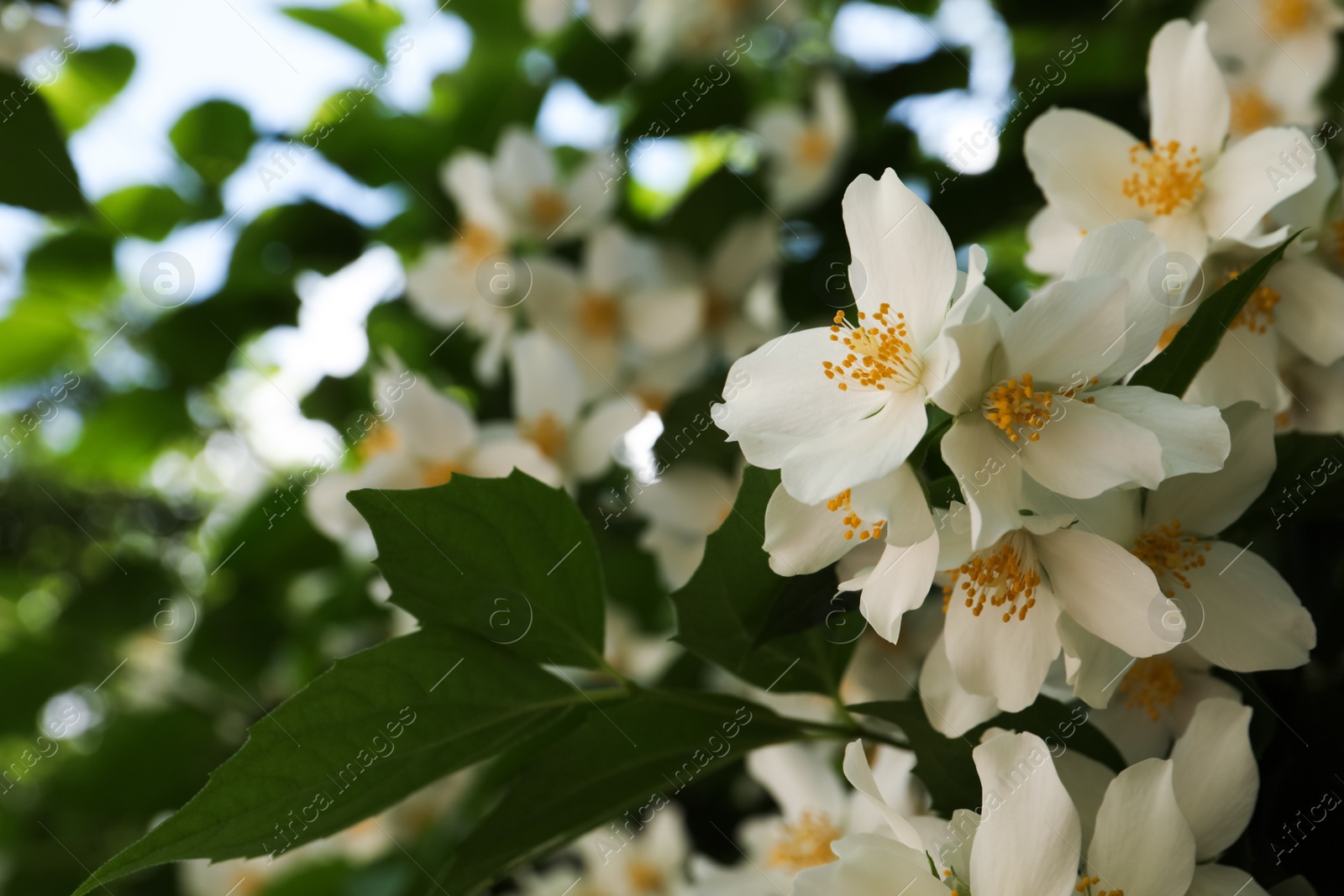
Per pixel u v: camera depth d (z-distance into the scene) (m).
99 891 0.42
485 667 0.25
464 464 0.36
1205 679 0.25
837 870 0.22
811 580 0.24
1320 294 0.26
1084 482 0.22
